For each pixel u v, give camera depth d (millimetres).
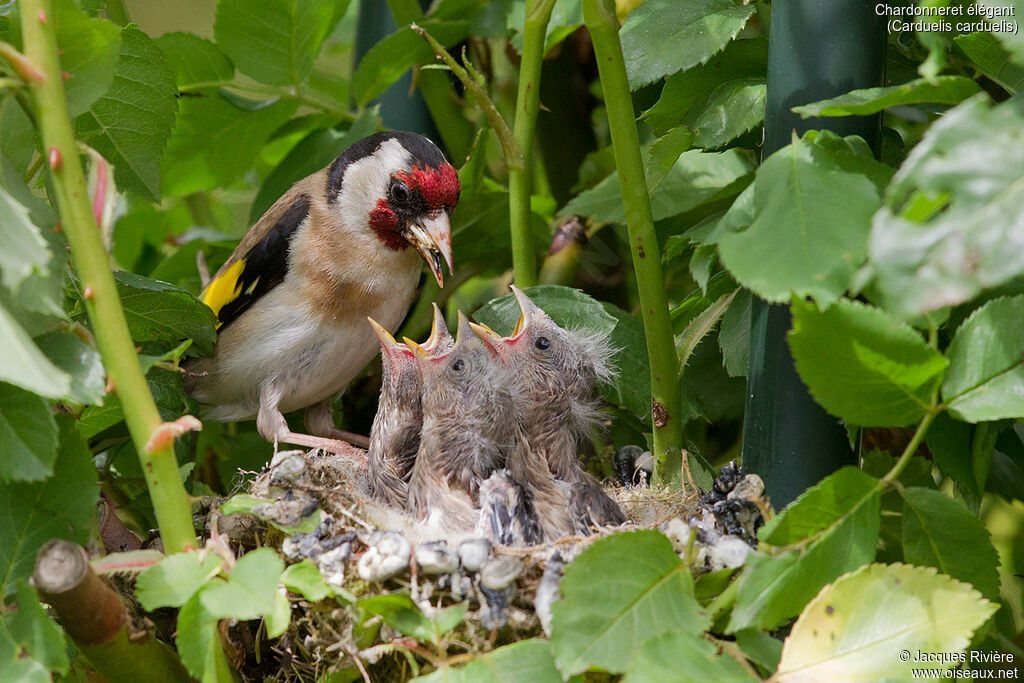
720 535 4352
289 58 6906
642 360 6285
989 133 2906
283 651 4613
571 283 6906
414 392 6090
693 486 5031
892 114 5574
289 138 7980
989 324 3447
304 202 7285
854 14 4023
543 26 5543
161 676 4074
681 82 5379
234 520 4840
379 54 6738
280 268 7164
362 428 8117
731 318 5375
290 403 7344
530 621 4305
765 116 4281
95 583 3689
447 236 6891
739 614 3527
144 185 5164
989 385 3412
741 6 5203
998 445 5246
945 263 2805
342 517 4797
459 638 4312
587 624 3562
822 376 3389
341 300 7176
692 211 6000
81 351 3734
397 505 5742
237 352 7141
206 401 7305
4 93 3646
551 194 7305
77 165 3588
